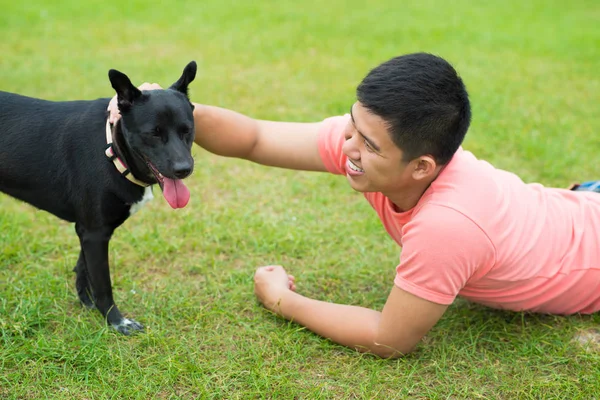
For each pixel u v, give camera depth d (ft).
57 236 13.60
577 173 17.28
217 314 11.08
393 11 38.78
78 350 9.93
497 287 10.18
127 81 9.29
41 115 10.03
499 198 9.52
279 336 10.46
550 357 10.19
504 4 42.88
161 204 15.12
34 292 11.42
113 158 9.57
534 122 20.86
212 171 16.96
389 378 9.61
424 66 8.45
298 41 30.58
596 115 21.91
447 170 9.33
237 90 23.11
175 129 9.57
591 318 11.13
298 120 20.35
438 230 8.82
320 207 15.34
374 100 8.37
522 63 28.27
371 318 9.94
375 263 13.16
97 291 10.45
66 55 26.16
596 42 32.19
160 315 11.02
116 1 36.94
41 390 9.13
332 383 9.54
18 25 30.35
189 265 12.71
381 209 10.62
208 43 29.48
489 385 9.67
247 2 39.09
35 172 9.99
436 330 10.91
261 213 15.01
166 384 9.34
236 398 9.11
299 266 12.99
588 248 10.32
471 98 22.99
